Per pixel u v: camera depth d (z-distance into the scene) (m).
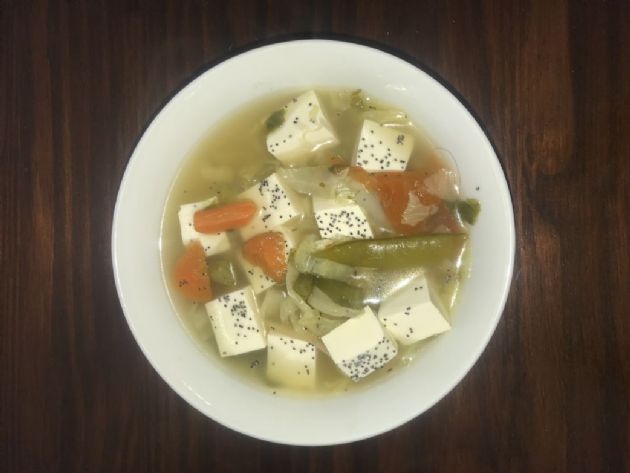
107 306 0.30
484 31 0.30
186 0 0.30
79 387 0.30
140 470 0.29
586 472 0.29
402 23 0.30
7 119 0.30
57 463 0.30
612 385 0.29
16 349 0.30
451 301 0.28
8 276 0.30
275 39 0.30
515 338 0.30
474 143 0.26
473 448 0.29
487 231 0.26
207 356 0.29
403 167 0.28
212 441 0.30
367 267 0.28
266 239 0.28
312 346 0.28
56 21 0.30
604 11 0.30
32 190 0.30
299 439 0.26
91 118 0.30
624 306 0.29
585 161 0.30
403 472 0.29
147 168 0.27
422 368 0.27
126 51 0.30
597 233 0.29
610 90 0.30
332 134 0.29
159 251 0.29
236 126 0.29
